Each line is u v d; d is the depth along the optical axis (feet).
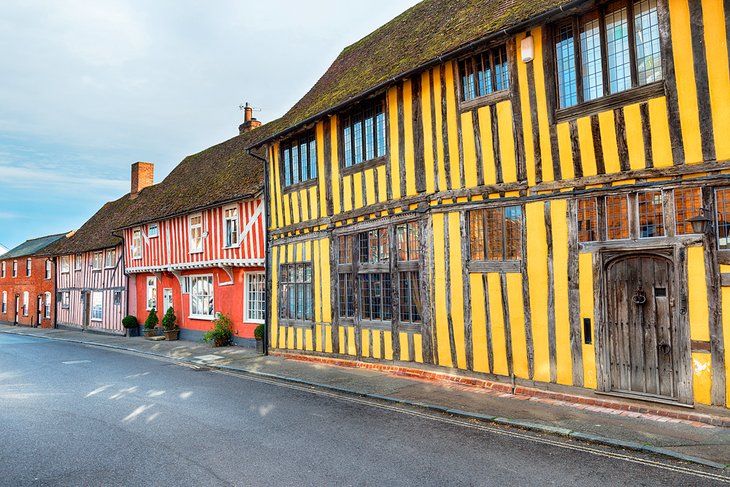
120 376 37.99
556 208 25.07
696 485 15.19
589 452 18.21
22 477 17.11
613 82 23.40
